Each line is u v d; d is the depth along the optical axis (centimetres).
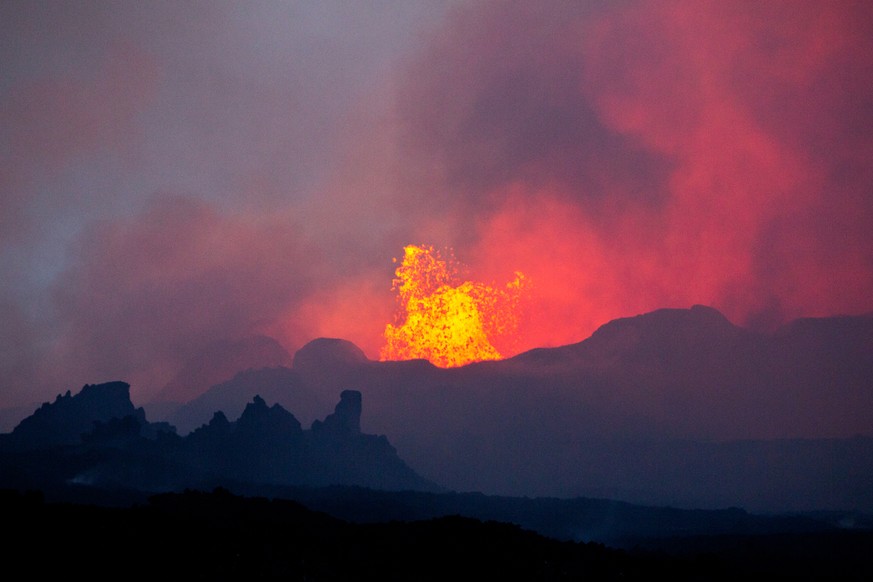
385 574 13125
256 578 12269
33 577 11206
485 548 14638
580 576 14162
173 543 12900
